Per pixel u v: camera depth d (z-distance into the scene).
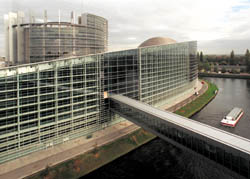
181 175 41.75
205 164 46.03
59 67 47.62
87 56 53.00
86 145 49.81
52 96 47.50
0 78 39.06
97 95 57.44
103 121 60.19
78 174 41.16
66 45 123.06
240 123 69.38
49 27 118.81
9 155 42.69
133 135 56.00
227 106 90.12
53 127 48.94
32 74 43.41
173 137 39.94
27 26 132.62
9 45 147.38
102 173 42.28
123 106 54.75
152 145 54.28
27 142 45.03
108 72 59.34
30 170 39.56
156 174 42.06
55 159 43.50
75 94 52.00
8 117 41.22
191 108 83.12
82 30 130.12
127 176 41.28
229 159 30.30
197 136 34.47
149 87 76.81
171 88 91.69
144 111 46.66
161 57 81.81
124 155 49.38
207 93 112.25
